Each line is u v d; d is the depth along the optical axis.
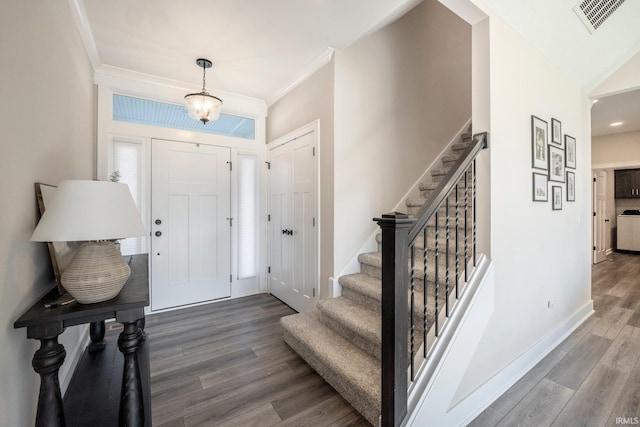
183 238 3.33
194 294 3.42
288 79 3.14
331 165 2.61
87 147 2.46
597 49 2.53
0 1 0.95
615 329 2.83
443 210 2.77
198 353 2.32
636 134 5.37
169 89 3.16
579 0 1.96
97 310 1.09
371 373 1.68
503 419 1.66
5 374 0.95
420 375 1.43
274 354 2.30
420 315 1.80
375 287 2.25
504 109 1.89
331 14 2.10
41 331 1.00
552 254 2.46
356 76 2.70
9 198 0.99
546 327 2.40
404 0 1.99
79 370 1.87
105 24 2.18
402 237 1.28
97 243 1.24
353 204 2.71
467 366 1.61
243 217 3.75
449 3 1.70
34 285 1.19
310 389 1.87
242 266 3.75
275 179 3.64
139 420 1.18
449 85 3.40
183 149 3.31
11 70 1.02
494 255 1.81
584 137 3.05
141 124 3.05
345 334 2.13
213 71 2.95
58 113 1.57
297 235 3.16
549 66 2.39
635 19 2.35
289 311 3.22
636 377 2.04
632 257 6.31
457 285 1.72
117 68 2.85
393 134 2.98
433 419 1.40
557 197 2.51
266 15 2.10
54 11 1.51
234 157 3.65
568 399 1.83
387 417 1.28
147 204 3.10
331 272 2.63
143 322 2.09
